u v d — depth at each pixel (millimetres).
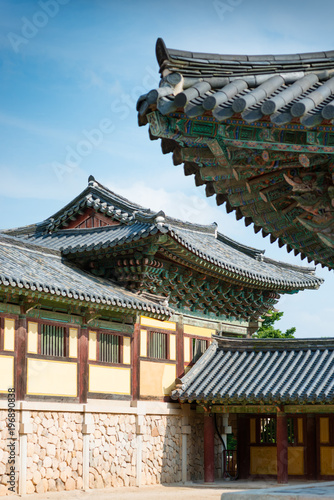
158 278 29344
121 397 27641
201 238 35656
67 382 25297
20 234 33250
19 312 23719
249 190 6559
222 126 5410
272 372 29484
